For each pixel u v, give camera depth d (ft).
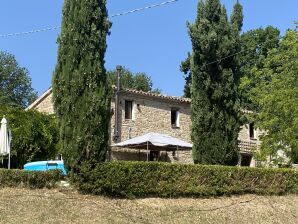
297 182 71.46
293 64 85.05
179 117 113.50
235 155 69.67
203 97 69.77
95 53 55.77
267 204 64.69
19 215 47.29
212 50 69.21
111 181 54.95
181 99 112.68
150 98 108.88
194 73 70.49
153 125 108.17
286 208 65.10
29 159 84.48
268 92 89.66
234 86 70.64
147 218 52.44
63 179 55.72
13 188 53.11
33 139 85.05
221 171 63.77
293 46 85.76
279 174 69.67
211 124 69.10
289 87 84.94
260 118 89.10
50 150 86.58
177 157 111.96
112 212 52.03
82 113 54.19
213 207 59.47
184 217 54.65
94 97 54.44
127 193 56.13
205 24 69.51
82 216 49.65
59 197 52.90
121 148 102.58
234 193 64.95
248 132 128.06
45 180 54.65
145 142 91.40
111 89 56.59
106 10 57.82
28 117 86.12
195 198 61.00
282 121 85.30
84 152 54.03
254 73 92.48
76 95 54.54
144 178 57.36
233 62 70.90
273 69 93.45
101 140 54.75
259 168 67.87
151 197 57.98
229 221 56.54
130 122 104.37
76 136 53.93
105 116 55.36
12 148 82.43
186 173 60.70
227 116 69.82
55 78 55.88
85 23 55.98
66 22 56.90
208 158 68.69
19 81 207.82
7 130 63.72
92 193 54.85
